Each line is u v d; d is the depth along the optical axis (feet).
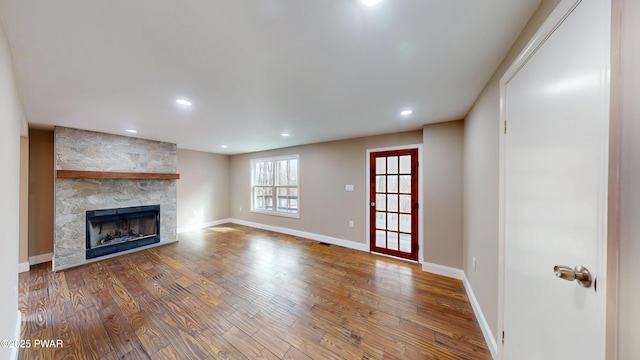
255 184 19.86
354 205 13.57
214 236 16.39
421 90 6.46
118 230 13.08
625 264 2.05
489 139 5.80
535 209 3.55
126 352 5.43
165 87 6.17
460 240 9.57
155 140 14.07
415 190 11.45
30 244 10.96
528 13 3.51
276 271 10.23
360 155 13.30
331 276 9.72
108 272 10.09
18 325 6.01
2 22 3.51
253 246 13.99
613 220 2.14
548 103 3.19
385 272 10.16
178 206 17.56
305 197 15.94
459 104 7.60
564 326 2.86
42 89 6.18
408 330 6.26
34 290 8.43
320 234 15.16
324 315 6.94
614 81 2.11
